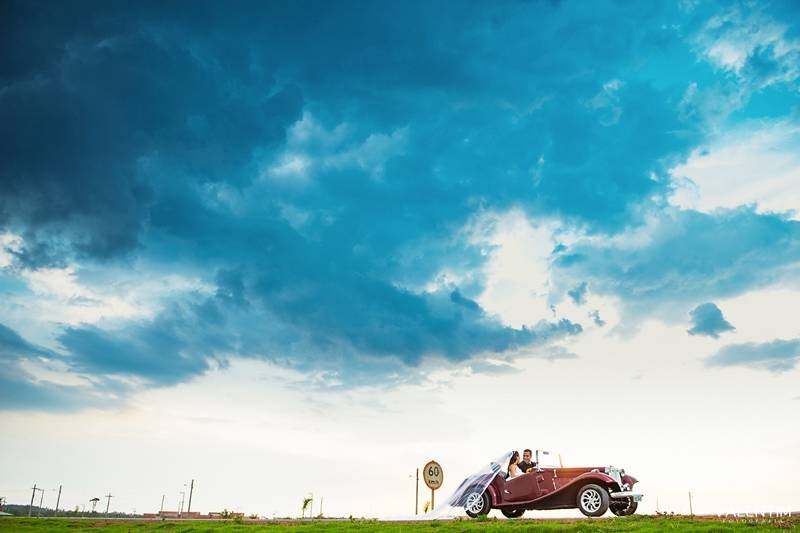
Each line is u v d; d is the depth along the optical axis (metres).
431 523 19.70
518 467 21.59
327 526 20.30
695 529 16.33
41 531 21.92
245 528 20.48
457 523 19.31
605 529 16.81
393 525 19.75
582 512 19.86
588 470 20.67
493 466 21.72
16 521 24.81
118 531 21.36
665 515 19.62
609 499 19.95
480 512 21.36
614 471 20.55
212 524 22.31
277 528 20.16
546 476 20.77
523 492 20.92
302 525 20.91
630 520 18.42
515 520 19.48
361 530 18.78
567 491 20.42
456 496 22.11
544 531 16.92
